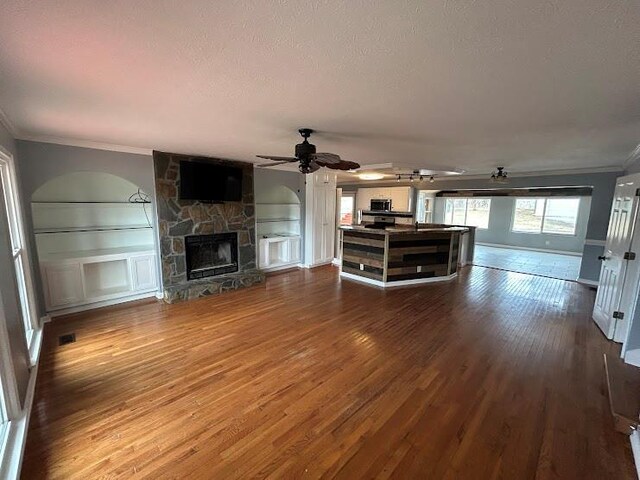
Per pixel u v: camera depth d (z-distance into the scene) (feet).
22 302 9.83
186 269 15.56
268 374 8.57
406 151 13.50
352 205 35.24
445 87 5.98
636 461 5.73
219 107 7.39
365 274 18.30
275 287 17.17
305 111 7.66
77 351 9.71
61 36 4.15
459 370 8.91
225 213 16.92
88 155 12.28
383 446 6.11
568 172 19.56
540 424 6.78
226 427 6.55
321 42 4.33
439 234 18.53
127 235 14.99
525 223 32.99
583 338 11.21
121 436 6.26
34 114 8.07
